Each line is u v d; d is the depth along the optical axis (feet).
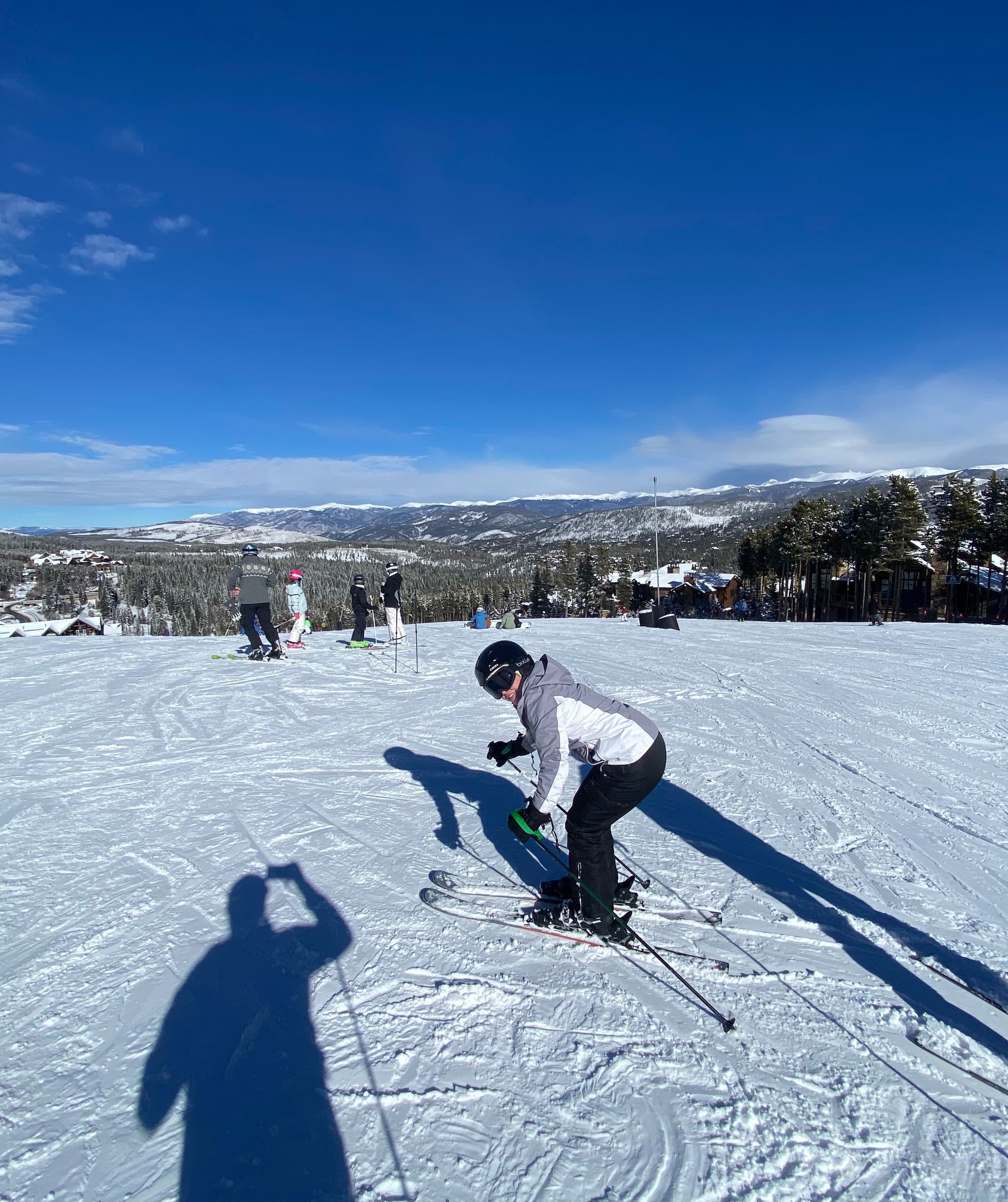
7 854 12.40
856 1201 5.70
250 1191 5.72
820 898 10.94
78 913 10.25
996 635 50.49
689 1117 6.57
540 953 9.35
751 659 36.78
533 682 9.53
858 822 14.02
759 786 16.19
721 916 10.36
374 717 23.27
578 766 18.52
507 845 12.83
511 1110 6.64
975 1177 5.96
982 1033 7.82
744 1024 7.94
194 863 12.03
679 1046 7.55
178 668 33.63
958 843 13.04
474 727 21.90
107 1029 7.71
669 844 12.90
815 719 22.74
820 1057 7.43
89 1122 6.45
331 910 10.39
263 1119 6.50
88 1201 5.62
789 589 164.25
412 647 43.75
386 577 41.52
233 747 19.56
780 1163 6.06
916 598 130.21
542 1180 5.85
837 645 43.65
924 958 9.27
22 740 20.33
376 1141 6.27
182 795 15.58
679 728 21.54
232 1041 7.53
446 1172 5.93
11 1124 6.40
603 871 9.66
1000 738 20.35
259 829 13.55
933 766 17.72
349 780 16.63
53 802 15.16
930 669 33.19
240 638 47.98
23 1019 7.86
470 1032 7.73
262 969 8.86
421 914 10.28
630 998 8.43
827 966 9.11
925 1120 6.59
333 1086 6.90
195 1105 6.67
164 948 9.32
